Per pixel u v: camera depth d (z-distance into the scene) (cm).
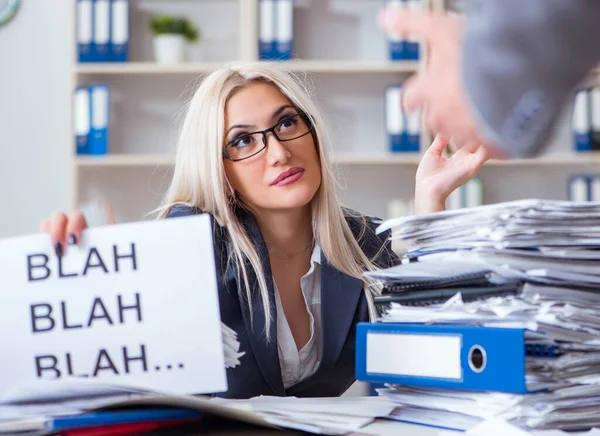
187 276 86
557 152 383
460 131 62
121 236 87
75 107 364
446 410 85
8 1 389
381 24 64
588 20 52
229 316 134
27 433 72
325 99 393
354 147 393
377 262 150
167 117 390
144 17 389
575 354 79
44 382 76
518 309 78
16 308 85
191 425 81
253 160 139
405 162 378
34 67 392
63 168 392
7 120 390
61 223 87
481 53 55
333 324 135
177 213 144
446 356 83
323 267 139
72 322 85
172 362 85
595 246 81
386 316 94
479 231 82
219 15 392
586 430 79
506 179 393
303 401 96
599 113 366
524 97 54
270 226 144
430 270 87
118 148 388
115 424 74
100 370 85
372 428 83
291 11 365
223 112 140
